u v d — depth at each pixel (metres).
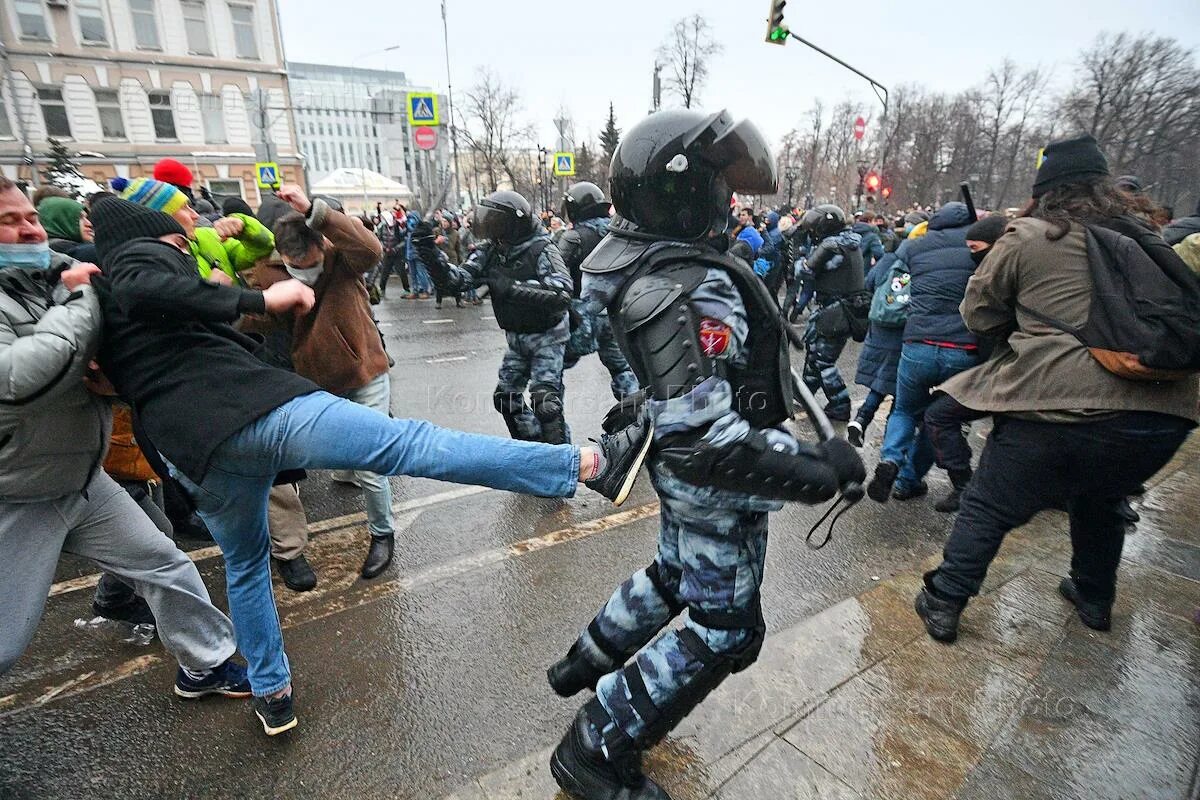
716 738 2.11
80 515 1.97
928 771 1.99
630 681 1.74
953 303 3.61
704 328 1.45
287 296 1.80
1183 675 2.43
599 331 4.88
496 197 3.85
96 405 1.93
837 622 2.71
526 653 2.65
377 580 3.17
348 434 1.66
